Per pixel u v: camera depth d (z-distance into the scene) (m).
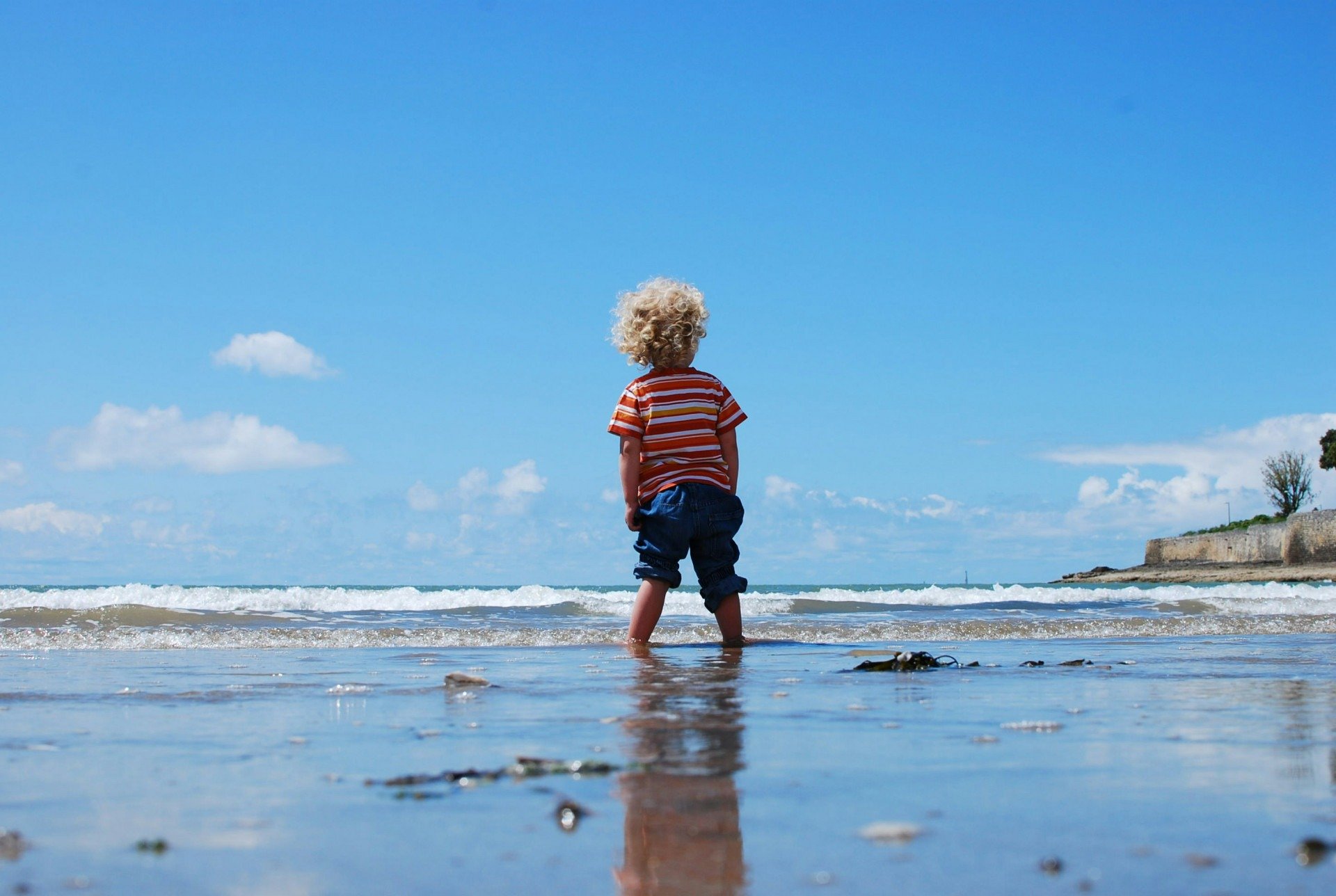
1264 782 1.64
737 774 1.70
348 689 3.08
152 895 1.06
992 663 4.19
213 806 1.49
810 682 3.32
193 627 6.48
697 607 10.55
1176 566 79.81
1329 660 4.28
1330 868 1.14
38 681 3.40
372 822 1.38
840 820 1.38
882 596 17.30
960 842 1.26
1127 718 2.41
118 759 1.89
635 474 5.26
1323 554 60.94
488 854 1.22
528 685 3.20
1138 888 1.07
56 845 1.26
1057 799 1.50
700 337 5.38
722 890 1.07
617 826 1.35
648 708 2.61
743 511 5.35
